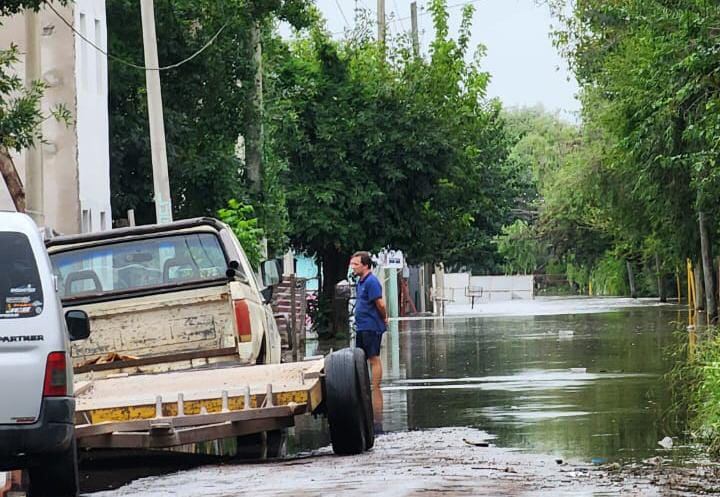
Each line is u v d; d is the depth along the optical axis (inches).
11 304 1068.5
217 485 1195.3
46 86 2103.8
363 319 1866.4
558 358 2812.5
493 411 1811.0
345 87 4308.6
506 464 1283.2
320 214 4192.9
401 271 6589.6
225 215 3129.9
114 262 1589.6
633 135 3203.7
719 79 2716.5
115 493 1178.0
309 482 1174.3
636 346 3139.8
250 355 1496.1
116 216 3676.2
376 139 4224.9
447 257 7396.7
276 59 4330.7
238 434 1341.0
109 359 1529.3
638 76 3061.0
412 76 4404.5
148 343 1544.0
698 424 1565.0
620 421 1651.1
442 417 1765.5
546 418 1707.7
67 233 3019.2
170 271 1595.7
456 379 2373.3
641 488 1101.1
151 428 1296.8
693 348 2787.9
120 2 3661.4
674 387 2027.6
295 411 1326.3
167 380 1390.3
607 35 4453.7
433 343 3631.9
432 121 4315.9
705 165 2896.2
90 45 3243.1
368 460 1339.8
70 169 3026.6
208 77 3754.9
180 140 3750.0
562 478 1171.3
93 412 1310.3
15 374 1059.3
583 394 1999.3
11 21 2935.5
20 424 1058.7
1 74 1939.0
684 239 4116.6
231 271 1528.1
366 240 4343.0
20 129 1913.1
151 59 2640.3
